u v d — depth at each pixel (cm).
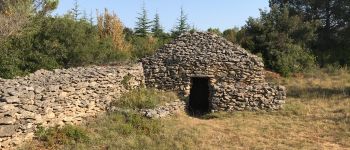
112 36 3266
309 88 2380
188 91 1977
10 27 2177
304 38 3366
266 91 1847
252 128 1571
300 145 1364
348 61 3238
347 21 3612
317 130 1532
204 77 1994
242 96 1852
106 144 1222
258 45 3053
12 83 1275
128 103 1627
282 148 1332
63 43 2300
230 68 1977
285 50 3017
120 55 2677
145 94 1817
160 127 1449
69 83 1348
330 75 2814
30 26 2322
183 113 1828
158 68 2008
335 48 3578
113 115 1470
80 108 1383
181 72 1989
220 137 1436
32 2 2506
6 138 1029
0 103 1034
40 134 1148
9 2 2428
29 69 2100
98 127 1338
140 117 1498
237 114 1791
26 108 1116
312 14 3803
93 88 1477
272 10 3369
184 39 2030
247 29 3269
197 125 1593
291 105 1909
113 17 3362
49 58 2172
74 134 1219
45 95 1207
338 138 1439
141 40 3803
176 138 1368
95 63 2425
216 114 1798
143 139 1311
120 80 1714
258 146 1350
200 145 1334
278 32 3128
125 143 1248
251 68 1966
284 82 2592
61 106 1275
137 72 1905
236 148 1330
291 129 1552
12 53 2034
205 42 2011
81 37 2381
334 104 1930
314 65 3045
